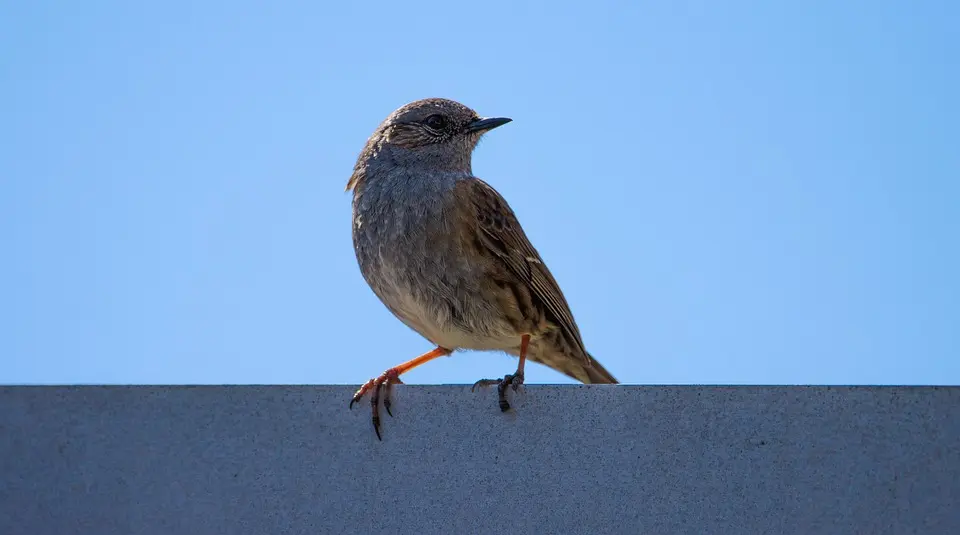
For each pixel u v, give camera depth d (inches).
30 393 344.5
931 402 331.9
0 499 336.2
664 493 333.1
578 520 334.0
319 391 349.1
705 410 338.3
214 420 345.1
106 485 338.6
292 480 340.8
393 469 341.7
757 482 331.3
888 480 327.9
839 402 335.0
